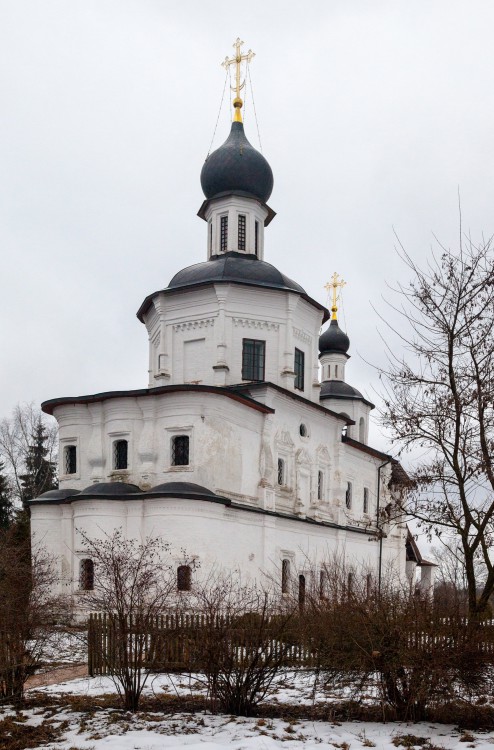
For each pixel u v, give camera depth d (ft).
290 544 136.36
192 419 118.52
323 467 155.22
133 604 53.67
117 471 122.93
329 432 158.51
